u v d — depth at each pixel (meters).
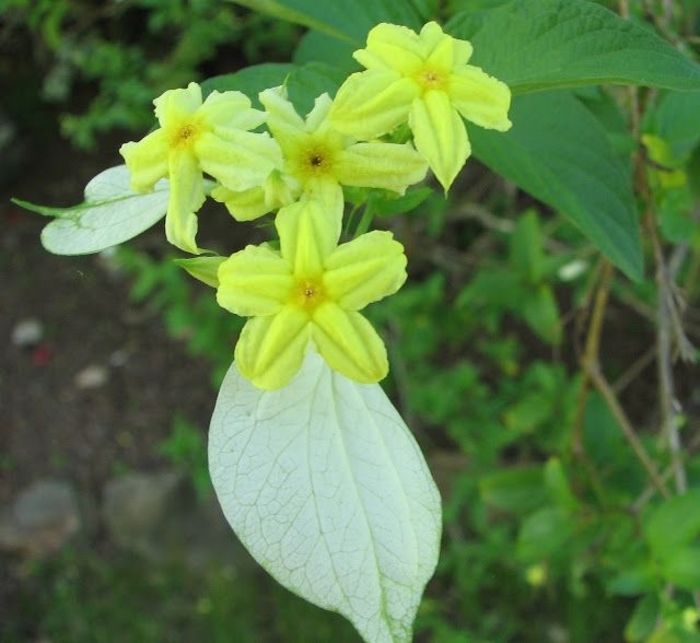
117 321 0.49
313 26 0.15
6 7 0.39
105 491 0.43
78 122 0.45
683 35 0.20
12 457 0.45
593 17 0.12
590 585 0.37
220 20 0.42
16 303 0.50
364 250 0.11
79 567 0.41
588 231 0.14
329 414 0.11
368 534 0.11
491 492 0.24
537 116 0.14
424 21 0.16
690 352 0.19
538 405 0.28
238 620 0.39
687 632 0.18
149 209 0.13
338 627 0.38
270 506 0.11
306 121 0.11
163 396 0.46
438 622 0.36
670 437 0.20
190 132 0.11
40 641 0.40
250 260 0.11
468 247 0.42
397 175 0.11
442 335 0.39
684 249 0.21
